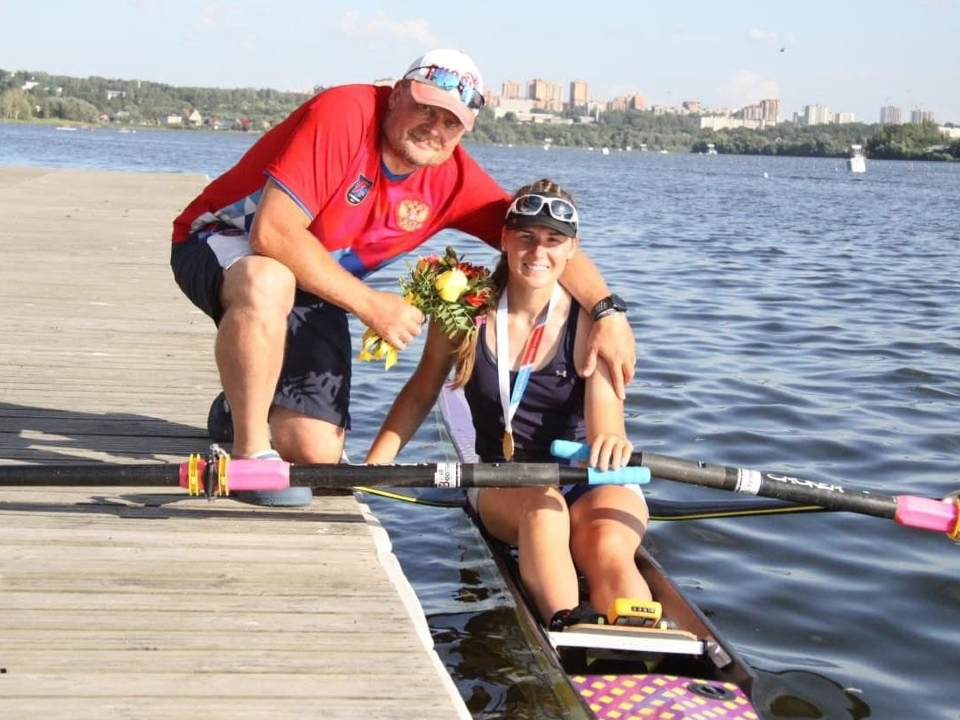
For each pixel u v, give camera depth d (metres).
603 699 3.43
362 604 3.33
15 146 68.69
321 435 4.31
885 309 12.05
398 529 5.49
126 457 4.61
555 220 3.98
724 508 4.51
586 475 3.83
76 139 97.94
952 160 157.00
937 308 12.20
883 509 3.98
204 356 6.46
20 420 5.05
